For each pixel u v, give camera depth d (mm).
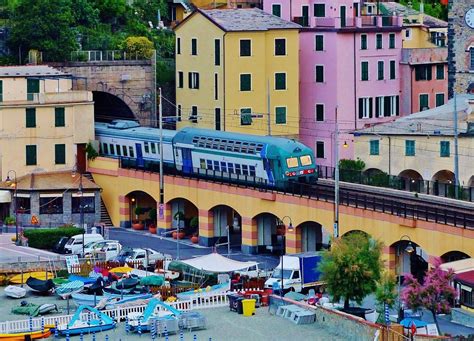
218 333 198750
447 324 195875
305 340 194625
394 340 187125
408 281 196625
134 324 199500
